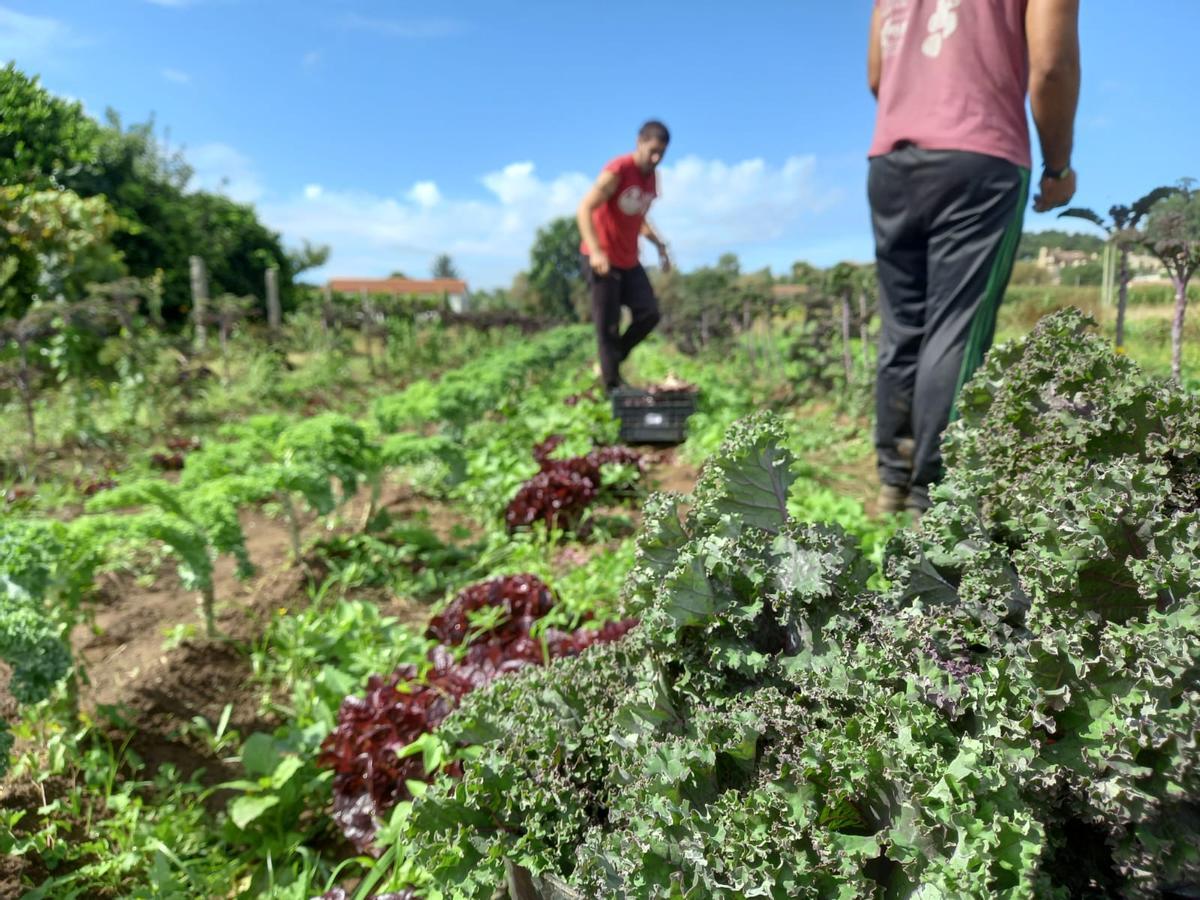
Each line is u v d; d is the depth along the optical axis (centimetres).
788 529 193
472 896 178
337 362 1944
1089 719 149
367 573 522
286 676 392
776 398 1201
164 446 1040
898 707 158
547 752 196
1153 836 141
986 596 183
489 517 629
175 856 263
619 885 156
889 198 407
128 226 1570
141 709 348
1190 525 157
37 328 973
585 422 892
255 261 3350
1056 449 197
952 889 133
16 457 896
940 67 377
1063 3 326
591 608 425
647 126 916
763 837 149
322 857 285
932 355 390
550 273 8588
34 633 275
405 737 287
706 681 183
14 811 270
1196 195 355
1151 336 444
